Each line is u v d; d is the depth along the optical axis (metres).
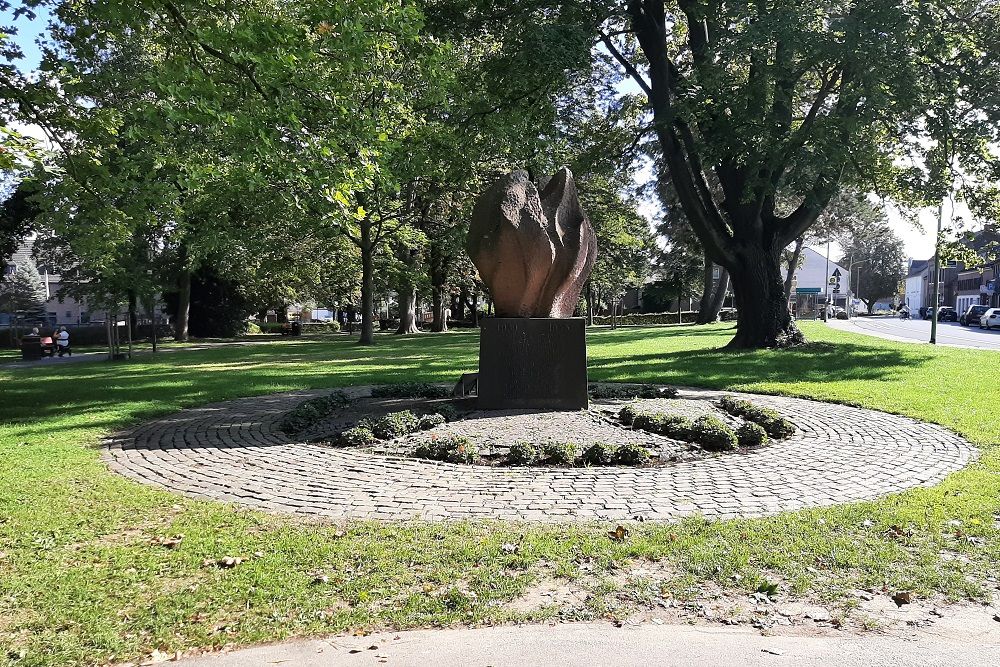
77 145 12.61
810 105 24.62
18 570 4.43
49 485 6.53
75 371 19.97
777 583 4.21
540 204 10.08
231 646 3.52
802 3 17.58
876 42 16.67
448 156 21.53
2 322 60.09
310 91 11.23
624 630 3.68
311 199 10.59
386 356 23.62
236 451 8.03
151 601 3.98
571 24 18.44
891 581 4.22
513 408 9.68
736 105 18.27
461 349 26.84
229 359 24.00
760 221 22.05
